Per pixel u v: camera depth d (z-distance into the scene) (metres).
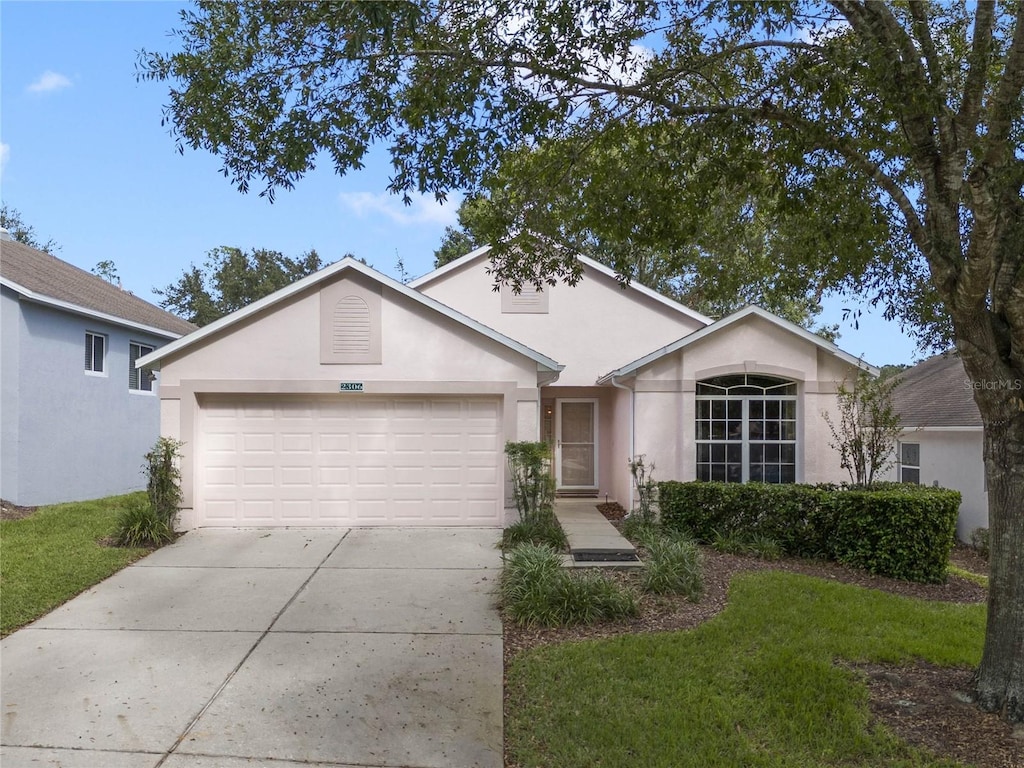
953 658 6.40
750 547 10.66
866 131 6.91
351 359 11.95
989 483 5.45
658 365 13.54
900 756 4.85
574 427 16.91
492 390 12.07
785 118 6.63
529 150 8.16
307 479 12.12
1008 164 5.23
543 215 8.21
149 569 9.62
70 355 15.70
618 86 6.95
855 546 10.27
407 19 5.09
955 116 5.56
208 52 6.24
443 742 5.17
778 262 8.81
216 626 7.49
